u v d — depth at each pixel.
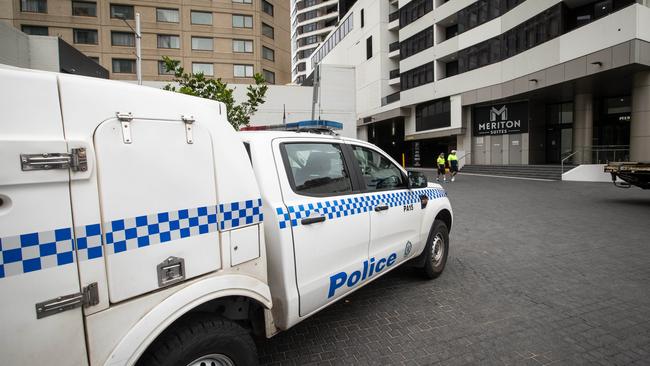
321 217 2.69
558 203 10.49
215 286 1.96
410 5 32.53
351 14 43.69
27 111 1.37
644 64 15.63
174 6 35.28
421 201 4.10
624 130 21.09
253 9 37.94
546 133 24.70
